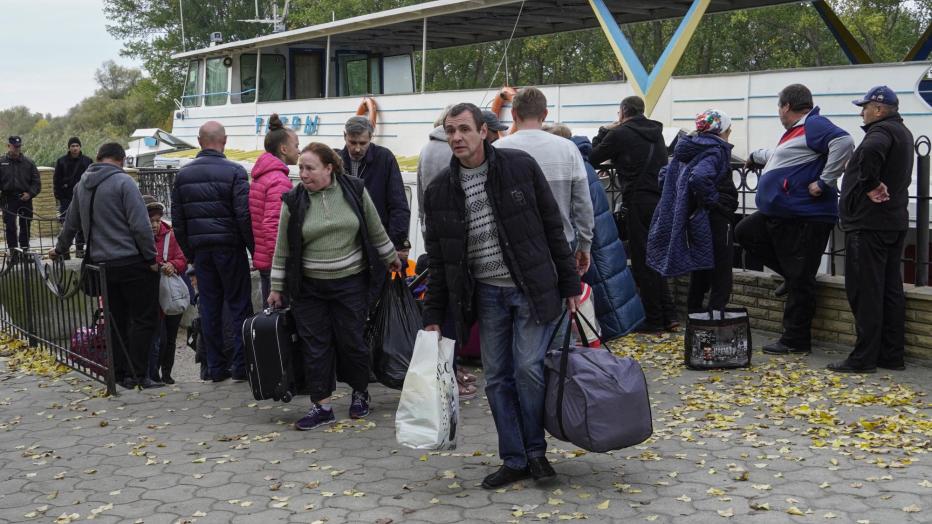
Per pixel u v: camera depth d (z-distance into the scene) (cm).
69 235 792
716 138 773
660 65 1110
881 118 703
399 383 664
